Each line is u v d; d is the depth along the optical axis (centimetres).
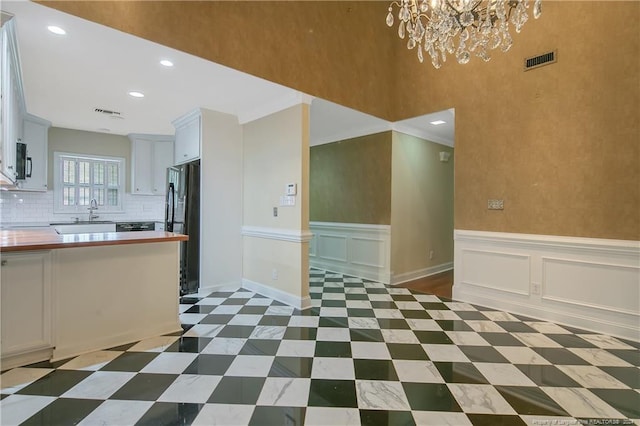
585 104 291
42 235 271
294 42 333
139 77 302
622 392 190
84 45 242
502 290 345
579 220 296
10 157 273
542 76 316
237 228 427
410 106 431
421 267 516
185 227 393
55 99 360
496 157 349
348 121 448
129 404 176
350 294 406
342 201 532
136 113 416
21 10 200
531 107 323
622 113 273
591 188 289
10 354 209
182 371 212
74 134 534
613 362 227
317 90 353
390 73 444
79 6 210
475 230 366
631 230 270
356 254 511
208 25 271
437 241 548
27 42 237
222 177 412
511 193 339
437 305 360
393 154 461
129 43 241
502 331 284
